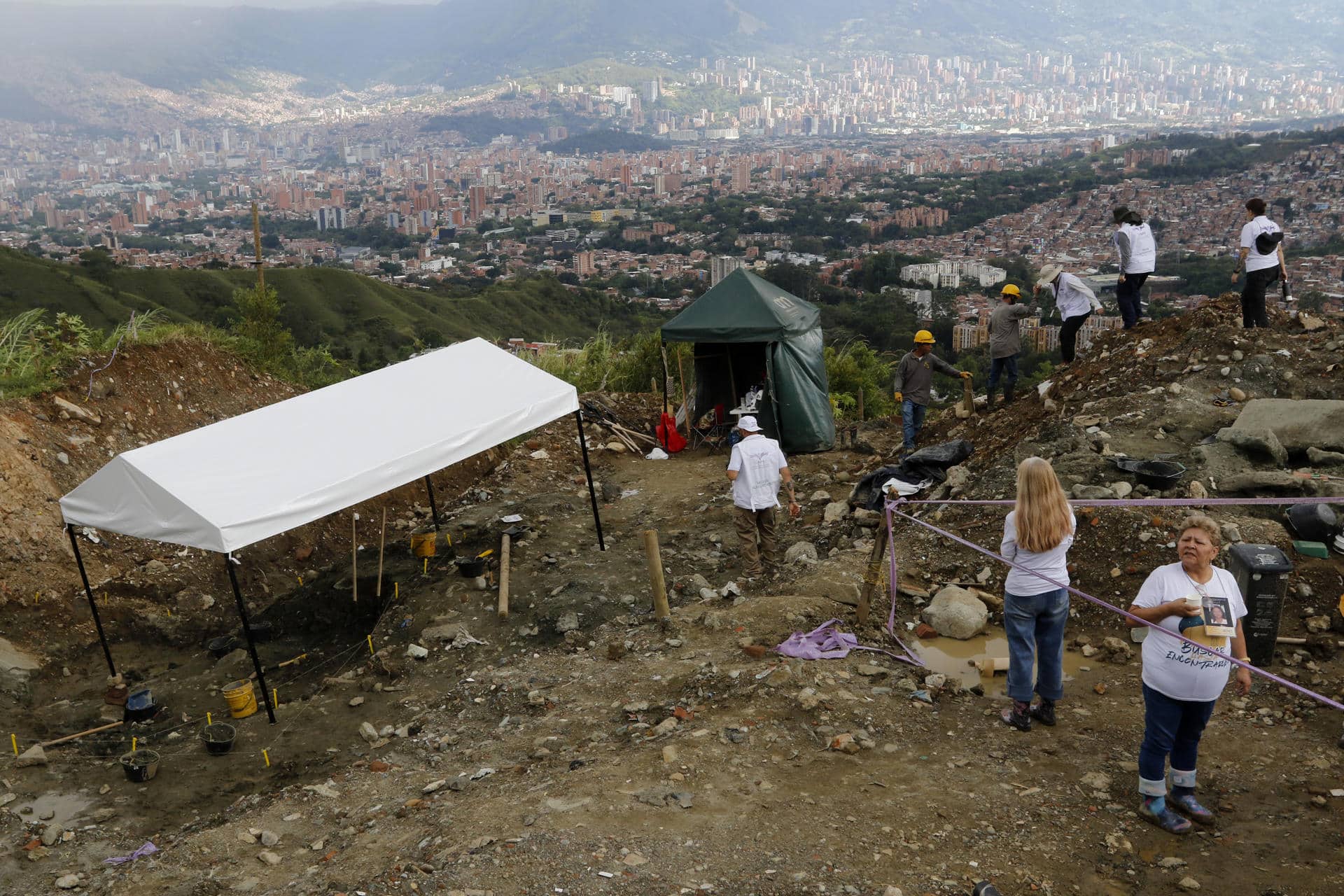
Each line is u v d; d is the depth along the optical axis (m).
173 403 12.27
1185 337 10.68
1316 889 3.66
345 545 10.98
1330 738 4.89
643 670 6.48
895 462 11.45
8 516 8.79
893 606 6.81
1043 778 4.66
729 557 9.05
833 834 4.19
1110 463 8.13
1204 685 4.02
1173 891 3.73
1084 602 6.72
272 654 8.28
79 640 8.21
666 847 4.13
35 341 11.36
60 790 5.85
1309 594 6.24
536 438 13.71
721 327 13.05
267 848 4.78
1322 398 9.25
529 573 8.63
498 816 4.60
